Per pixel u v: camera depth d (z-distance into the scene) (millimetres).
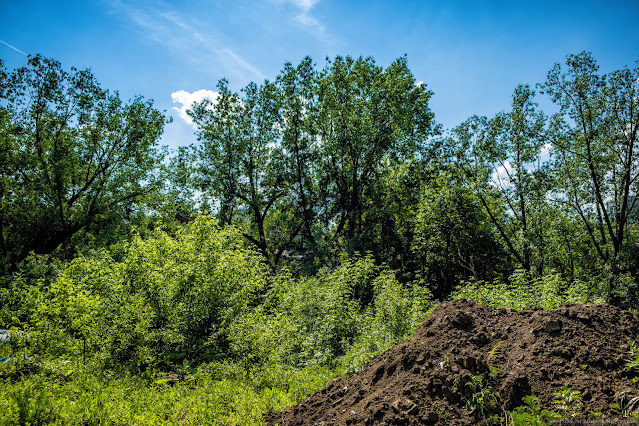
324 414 5469
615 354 4645
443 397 4719
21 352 7883
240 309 10836
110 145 25297
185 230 12844
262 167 27703
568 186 22062
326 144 26969
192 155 27203
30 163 22328
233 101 27062
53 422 5098
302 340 11016
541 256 24500
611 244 23125
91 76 24156
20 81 22484
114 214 24594
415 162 28953
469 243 25250
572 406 4117
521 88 23516
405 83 26000
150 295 10180
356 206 27297
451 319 6082
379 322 10711
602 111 21062
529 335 5266
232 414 5695
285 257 30922
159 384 7242
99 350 8703
